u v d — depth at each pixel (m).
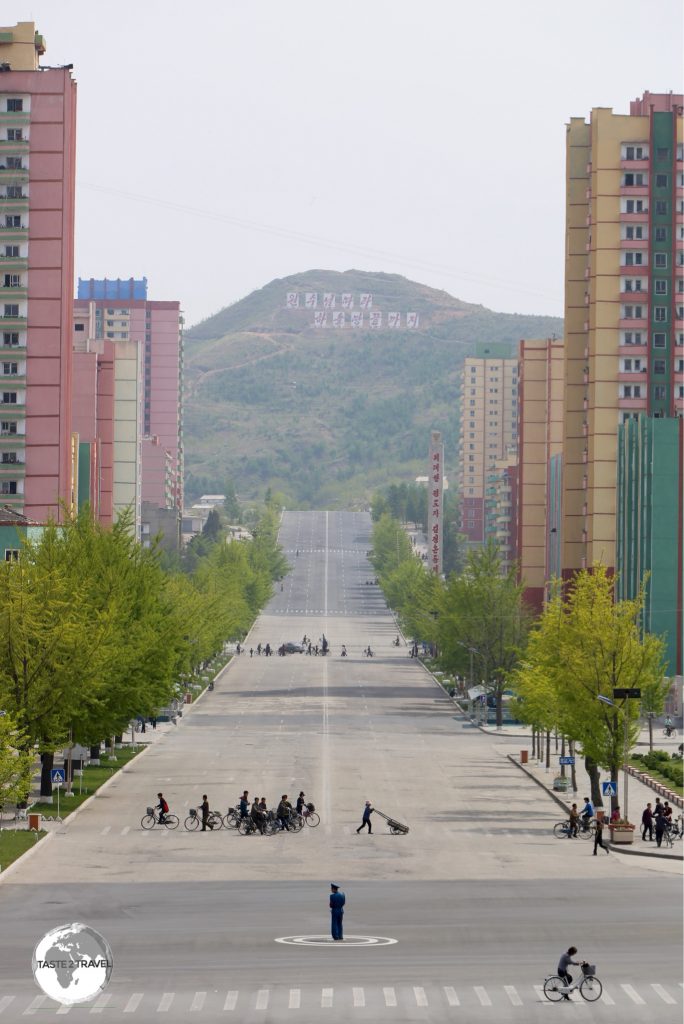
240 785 137.88
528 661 161.38
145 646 127.75
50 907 78.50
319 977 62.22
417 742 181.75
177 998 58.47
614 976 62.78
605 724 120.00
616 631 121.25
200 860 96.75
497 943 69.38
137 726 194.12
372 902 80.69
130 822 114.94
